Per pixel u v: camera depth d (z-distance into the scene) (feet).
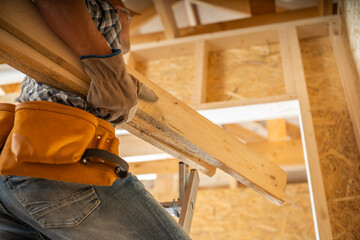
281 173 4.75
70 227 2.79
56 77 2.94
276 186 4.59
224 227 13.76
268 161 4.70
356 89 8.83
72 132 2.75
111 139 3.10
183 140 3.93
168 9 11.24
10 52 2.76
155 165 13.92
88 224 2.83
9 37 2.73
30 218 2.85
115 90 2.99
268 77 10.26
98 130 3.01
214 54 11.26
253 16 11.44
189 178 4.74
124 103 3.06
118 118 3.22
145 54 11.59
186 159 4.49
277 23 10.89
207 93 10.46
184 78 10.90
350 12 8.73
